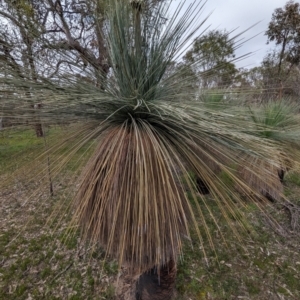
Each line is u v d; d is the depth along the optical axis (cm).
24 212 251
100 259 204
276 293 178
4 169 105
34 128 95
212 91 103
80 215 90
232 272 197
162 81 96
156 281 135
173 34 91
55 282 185
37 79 76
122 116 93
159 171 77
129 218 75
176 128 88
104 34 106
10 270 197
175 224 78
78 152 101
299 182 308
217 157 89
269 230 242
